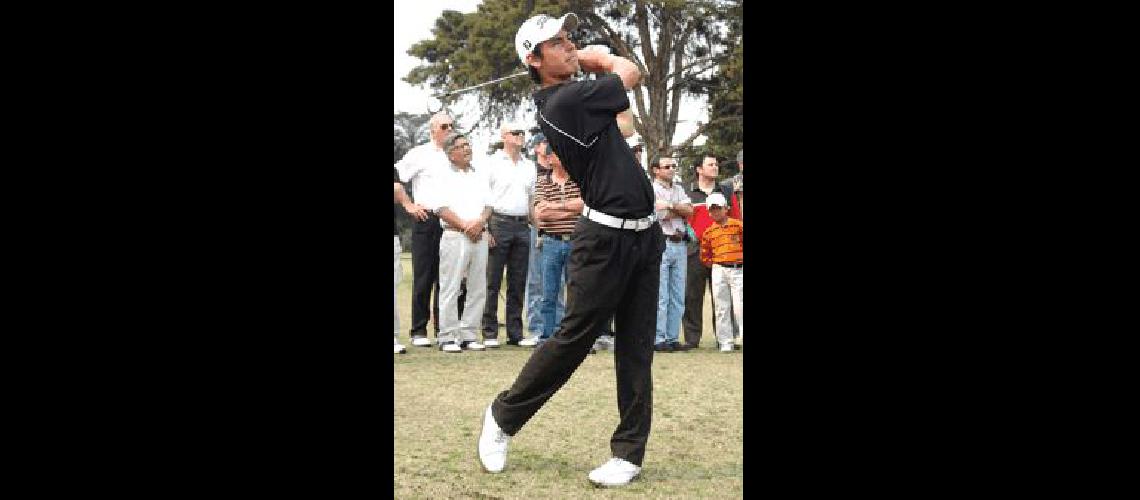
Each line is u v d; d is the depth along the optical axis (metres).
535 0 28.09
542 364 4.04
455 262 8.20
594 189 3.91
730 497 3.76
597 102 3.88
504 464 4.14
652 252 4.00
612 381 6.61
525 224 8.85
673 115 28.75
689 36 28.81
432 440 4.70
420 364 7.29
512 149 8.85
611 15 27.95
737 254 8.33
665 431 4.92
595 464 4.29
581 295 3.95
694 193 8.92
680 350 8.55
